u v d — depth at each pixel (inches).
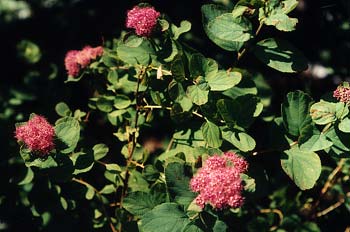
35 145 22.6
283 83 31.9
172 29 24.6
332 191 28.5
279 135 24.2
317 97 31.6
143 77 25.3
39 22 37.9
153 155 28.4
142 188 26.3
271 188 28.8
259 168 24.3
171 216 22.9
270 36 29.9
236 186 21.2
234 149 24.6
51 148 23.0
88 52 27.2
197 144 25.0
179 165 22.9
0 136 27.7
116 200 27.5
